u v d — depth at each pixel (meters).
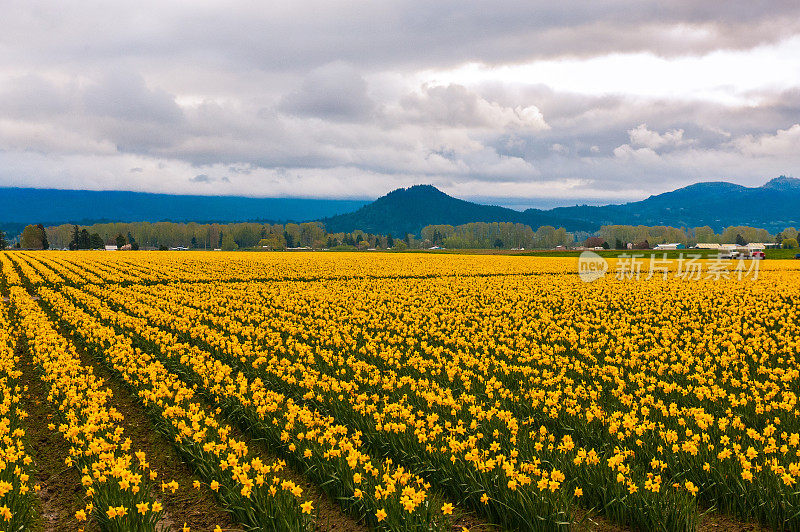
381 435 10.52
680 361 16.17
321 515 8.49
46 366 15.20
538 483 7.77
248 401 12.15
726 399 12.45
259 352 17.25
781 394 12.86
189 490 9.34
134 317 24.97
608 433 10.23
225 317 24.38
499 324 22.95
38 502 8.88
